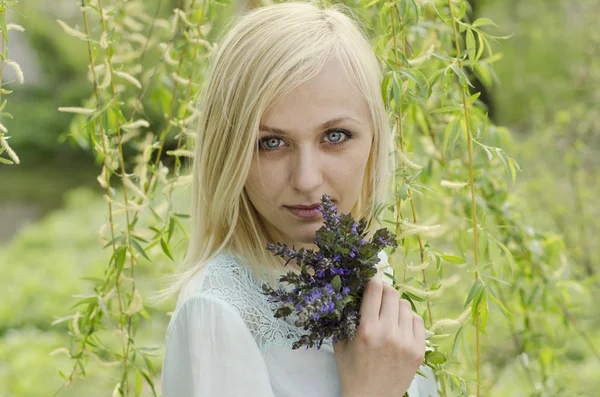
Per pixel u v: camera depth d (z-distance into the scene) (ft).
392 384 3.33
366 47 3.63
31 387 12.50
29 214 33.91
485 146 3.88
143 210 4.78
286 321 3.58
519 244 5.82
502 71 17.61
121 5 5.25
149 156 4.82
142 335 14.46
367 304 3.36
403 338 3.34
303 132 3.33
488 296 3.89
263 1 4.88
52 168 44.37
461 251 5.91
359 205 4.03
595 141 10.16
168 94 5.67
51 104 45.85
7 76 46.11
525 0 17.26
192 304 3.45
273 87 3.29
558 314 6.57
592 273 9.25
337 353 3.42
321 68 3.32
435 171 5.68
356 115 3.43
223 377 3.30
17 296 17.83
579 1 12.59
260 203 3.52
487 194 5.73
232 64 3.50
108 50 4.36
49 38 43.91
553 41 15.26
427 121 5.52
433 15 5.35
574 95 11.18
